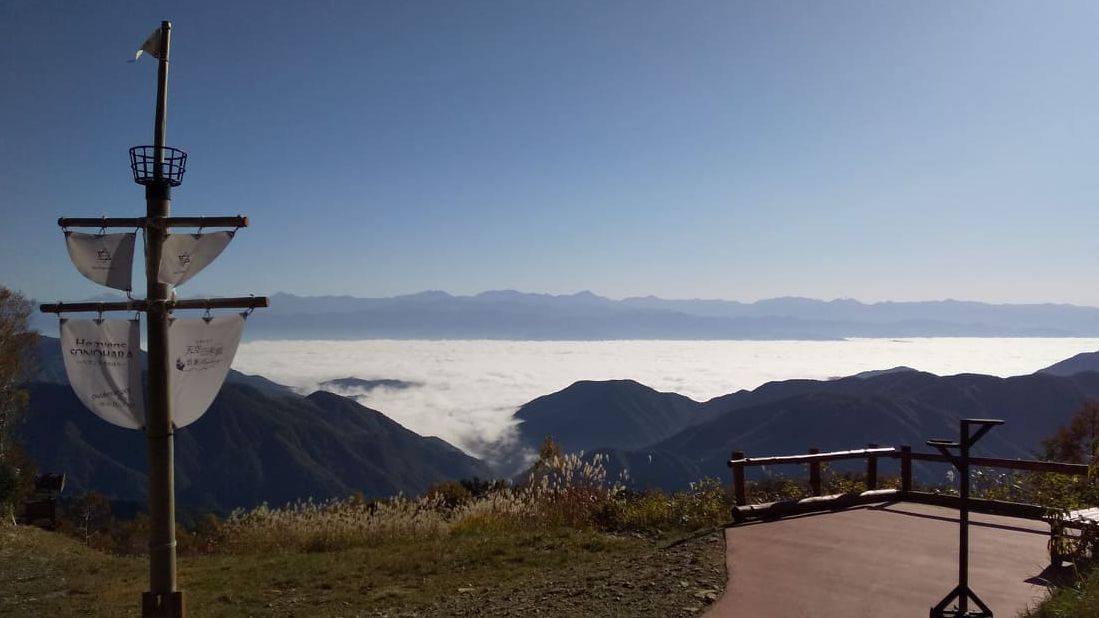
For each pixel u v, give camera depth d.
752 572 6.92
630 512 12.07
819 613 5.73
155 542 5.64
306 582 9.54
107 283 5.59
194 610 8.52
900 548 7.52
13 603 9.27
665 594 6.64
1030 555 7.15
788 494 11.89
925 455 10.02
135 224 5.57
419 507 13.37
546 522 12.32
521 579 8.52
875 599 5.98
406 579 9.28
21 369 26.59
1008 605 5.71
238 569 10.64
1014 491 10.45
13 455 25.95
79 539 18.50
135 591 9.84
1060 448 17.25
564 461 13.17
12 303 26.61
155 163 5.63
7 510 16.28
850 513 9.35
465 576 9.11
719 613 5.88
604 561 8.83
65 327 5.59
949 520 8.81
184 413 5.71
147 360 5.64
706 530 9.07
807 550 7.58
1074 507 8.30
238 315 5.81
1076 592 5.29
